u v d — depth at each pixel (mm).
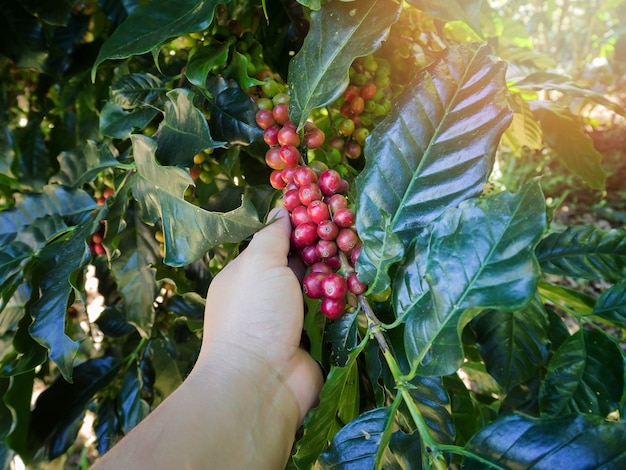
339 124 367
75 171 410
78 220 389
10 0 456
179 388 267
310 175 295
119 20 443
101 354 583
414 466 261
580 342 344
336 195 300
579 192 1601
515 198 223
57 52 492
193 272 383
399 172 281
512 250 217
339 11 286
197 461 230
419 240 262
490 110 268
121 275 386
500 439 223
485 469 219
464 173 271
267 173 394
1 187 582
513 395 389
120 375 473
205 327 311
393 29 417
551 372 342
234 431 250
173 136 325
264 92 341
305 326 302
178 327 483
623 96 1740
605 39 1581
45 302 331
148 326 390
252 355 281
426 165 279
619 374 329
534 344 362
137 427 245
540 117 592
